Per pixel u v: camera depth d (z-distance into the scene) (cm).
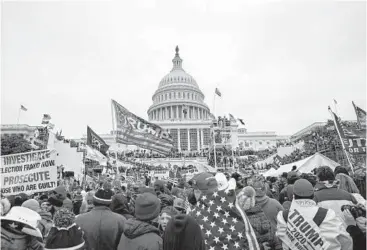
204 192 550
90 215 632
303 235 538
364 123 1870
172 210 752
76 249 493
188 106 14300
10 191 1316
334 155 4009
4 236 488
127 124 2206
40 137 3111
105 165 3097
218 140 7344
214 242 507
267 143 13375
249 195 646
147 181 2828
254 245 510
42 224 719
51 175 1348
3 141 6269
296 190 564
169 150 2298
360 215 591
